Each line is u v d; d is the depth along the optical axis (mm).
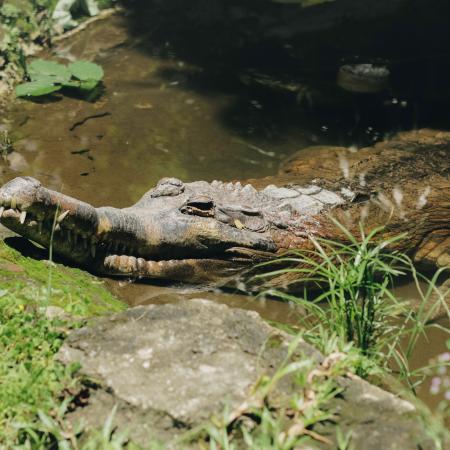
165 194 9398
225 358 5797
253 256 9391
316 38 17875
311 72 16234
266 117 14141
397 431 5266
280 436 5109
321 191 10828
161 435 5254
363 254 7562
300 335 5684
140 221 8641
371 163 11992
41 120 13047
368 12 19438
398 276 10148
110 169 11773
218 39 17266
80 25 17078
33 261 8039
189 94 14664
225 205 9461
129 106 13930
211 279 9273
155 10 18359
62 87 14281
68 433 5379
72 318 6719
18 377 5770
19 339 6289
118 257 8562
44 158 11852
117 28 17281
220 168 12258
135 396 5430
